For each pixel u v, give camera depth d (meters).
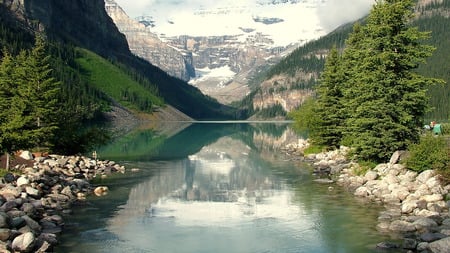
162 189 43.56
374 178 41.91
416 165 38.50
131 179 49.66
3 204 28.14
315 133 73.62
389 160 44.97
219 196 40.00
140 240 25.70
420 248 22.31
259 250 23.88
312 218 30.59
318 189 42.22
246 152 87.75
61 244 24.44
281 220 30.48
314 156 72.50
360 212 31.64
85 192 40.62
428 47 44.03
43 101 54.44
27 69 56.50
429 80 43.34
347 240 25.08
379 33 44.62
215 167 62.31
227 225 29.36
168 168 60.69
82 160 57.56
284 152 87.06
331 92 69.12
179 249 24.08
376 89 44.44
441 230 24.55
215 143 111.31
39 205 30.20
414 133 44.69
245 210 33.94
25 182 35.25
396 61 44.00
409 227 26.25
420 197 32.00
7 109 52.16
